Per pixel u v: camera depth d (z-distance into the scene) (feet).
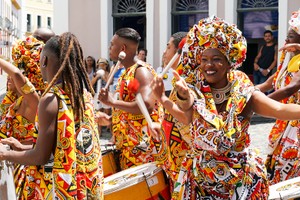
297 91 19.31
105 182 17.15
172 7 64.90
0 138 17.40
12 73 16.43
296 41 20.85
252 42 64.64
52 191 13.83
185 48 14.67
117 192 16.63
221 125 14.16
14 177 15.81
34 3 230.27
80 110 13.99
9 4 163.94
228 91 14.49
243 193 14.46
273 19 62.03
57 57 14.11
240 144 14.49
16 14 189.06
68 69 13.93
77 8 67.51
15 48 18.03
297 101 20.27
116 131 20.27
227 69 14.47
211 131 14.11
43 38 19.88
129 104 19.38
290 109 14.14
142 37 66.80
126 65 20.95
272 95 17.65
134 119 19.71
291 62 20.24
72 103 13.84
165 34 64.44
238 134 14.29
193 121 14.30
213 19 14.42
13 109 17.38
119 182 17.03
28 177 14.21
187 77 14.60
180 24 65.05
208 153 14.44
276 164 21.02
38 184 14.11
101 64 48.62
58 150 13.65
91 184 14.29
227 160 14.40
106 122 20.99
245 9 62.13
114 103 19.33
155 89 14.90
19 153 13.78
